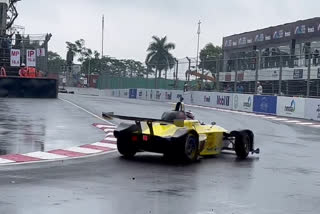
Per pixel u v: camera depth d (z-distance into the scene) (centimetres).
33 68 3509
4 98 3198
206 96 3944
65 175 887
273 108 3120
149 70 5028
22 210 625
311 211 704
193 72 4281
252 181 923
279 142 1680
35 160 1034
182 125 1128
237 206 710
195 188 826
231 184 880
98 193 747
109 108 2880
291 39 4072
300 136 1922
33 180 825
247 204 726
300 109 2889
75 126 1764
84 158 1106
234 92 3678
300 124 2502
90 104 3141
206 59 4431
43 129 1614
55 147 1228
